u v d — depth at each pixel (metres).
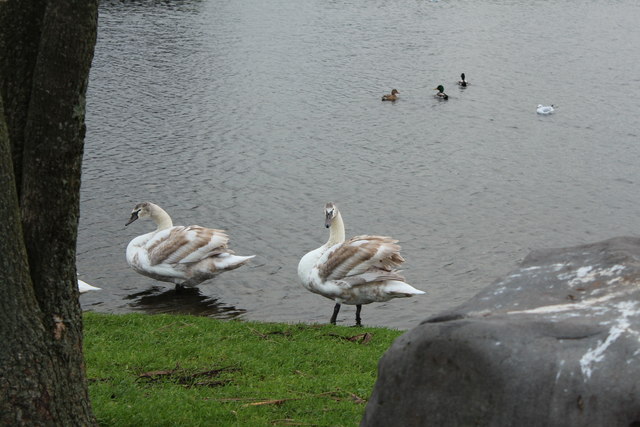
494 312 6.80
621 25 75.25
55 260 8.45
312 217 33.19
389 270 20.48
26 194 8.36
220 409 11.20
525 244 31.22
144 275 24.34
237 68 58.19
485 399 6.03
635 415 5.37
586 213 34.84
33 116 8.22
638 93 54.47
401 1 85.31
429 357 6.37
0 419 8.21
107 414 10.77
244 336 16.16
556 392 5.73
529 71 59.84
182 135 43.66
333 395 12.16
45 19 8.05
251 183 37.12
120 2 79.25
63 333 8.56
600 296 6.59
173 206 33.91
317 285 20.75
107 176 36.94
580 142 45.00
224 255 24.31
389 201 35.56
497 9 81.94
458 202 35.69
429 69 60.12
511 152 43.19
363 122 47.97
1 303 8.08
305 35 69.12
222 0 82.56
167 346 15.07
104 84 52.53
